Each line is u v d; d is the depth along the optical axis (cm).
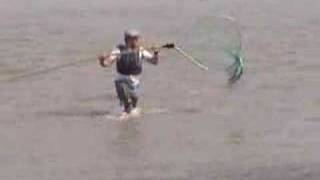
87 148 4491
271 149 4359
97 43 8556
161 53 7638
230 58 6775
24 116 5291
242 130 4784
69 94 5972
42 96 5900
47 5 12550
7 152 4431
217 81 6312
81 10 11862
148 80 6450
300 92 5834
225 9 11700
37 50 8038
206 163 4131
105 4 12562
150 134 4762
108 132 4841
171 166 4106
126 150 4431
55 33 9362
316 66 6881
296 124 4903
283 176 3838
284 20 10225
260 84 6150
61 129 4931
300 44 8156
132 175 3969
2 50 8038
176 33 9138
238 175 3891
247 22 10062
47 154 4388
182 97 5788
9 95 5941
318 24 9750
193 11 11519
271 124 4919
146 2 12731
